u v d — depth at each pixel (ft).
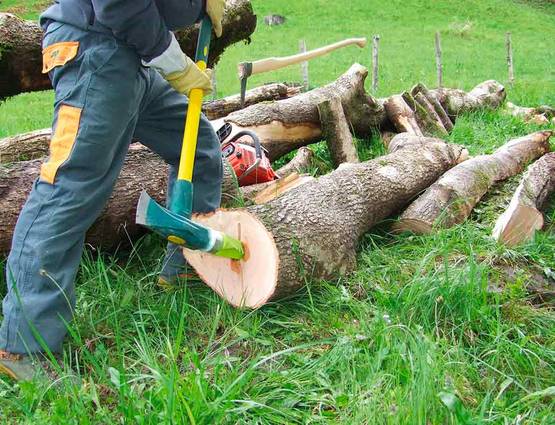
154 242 12.55
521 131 22.18
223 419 7.77
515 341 9.87
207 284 10.46
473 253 11.69
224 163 13.15
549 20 104.27
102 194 9.00
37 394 8.18
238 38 17.35
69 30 8.70
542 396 8.39
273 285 9.95
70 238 8.75
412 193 13.89
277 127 16.97
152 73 9.98
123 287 10.80
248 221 10.12
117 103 8.77
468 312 10.07
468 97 25.39
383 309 10.30
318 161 17.70
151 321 10.05
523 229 12.82
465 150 16.19
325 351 9.38
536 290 11.44
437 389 8.13
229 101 19.49
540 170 15.12
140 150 13.04
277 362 9.18
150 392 7.96
